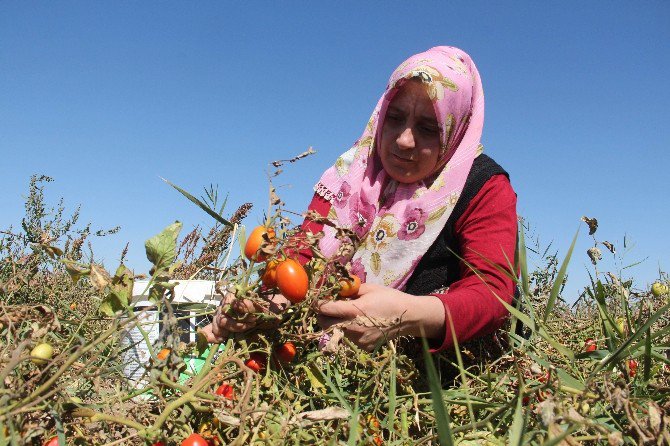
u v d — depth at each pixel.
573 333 1.25
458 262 1.31
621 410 0.67
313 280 0.91
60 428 0.60
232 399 0.72
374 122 1.46
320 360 0.97
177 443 0.68
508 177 1.31
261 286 0.93
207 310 1.03
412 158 1.30
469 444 0.70
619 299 1.25
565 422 0.61
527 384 0.83
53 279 1.40
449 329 0.97
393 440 0.78
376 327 0.91
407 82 1.25
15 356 0.60
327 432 0.71
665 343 0.81
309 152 0.87
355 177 1.45
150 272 0.75
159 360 0.70
